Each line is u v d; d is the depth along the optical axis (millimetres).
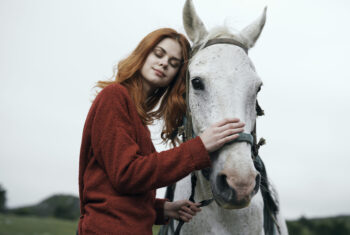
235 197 1229
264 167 1876
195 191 1699
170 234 1865
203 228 1624
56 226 18531
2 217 19453
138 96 1488
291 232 20734
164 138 1803
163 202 1637
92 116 1339
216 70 1455
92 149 1343
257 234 1596
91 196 1271
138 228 1241
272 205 1855
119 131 1269
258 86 1513
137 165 1218
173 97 1688
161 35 1563
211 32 1649
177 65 1604
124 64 1527
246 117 1437
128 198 1258
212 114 1409
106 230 1202
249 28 1808
